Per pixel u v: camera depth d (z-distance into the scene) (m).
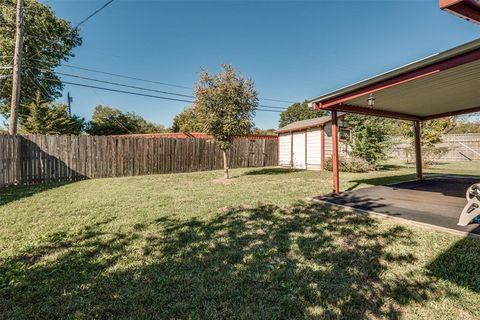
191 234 3.47
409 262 2.64
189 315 1.85
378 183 8.19
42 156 8.76
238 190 6.88
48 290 2.15
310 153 14.45
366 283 2.26
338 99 5.61
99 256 2.80
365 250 2.95
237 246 3.07
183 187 7.41
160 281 2.30
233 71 8.60
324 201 5.44
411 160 17.39
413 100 6.35
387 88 4.81
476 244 3.07
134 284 2.25
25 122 14.72
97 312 1.88
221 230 3.63
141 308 1.93
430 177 9.68
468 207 3.77
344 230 3.62
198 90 8.39
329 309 1.92
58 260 2.70
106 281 2.30
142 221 4.05
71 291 2.14
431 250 2.93
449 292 2.11
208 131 8.84
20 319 1.81
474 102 7.02
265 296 2.08
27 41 15.32
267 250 2.96
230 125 8.52
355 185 7.78
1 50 14.53
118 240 3.26
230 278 2.36
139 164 11.21
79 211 4.64
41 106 14.56
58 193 6.44
